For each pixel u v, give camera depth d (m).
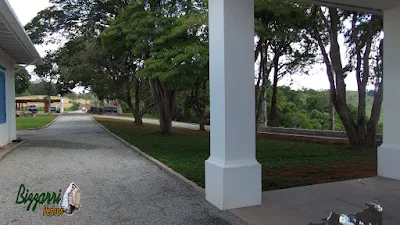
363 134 10.88
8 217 3.84
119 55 13.82
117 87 18.67
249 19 4.09
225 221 3.65
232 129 4.04
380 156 5.75
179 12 10.74
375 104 10.64
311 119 24.20
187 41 9.16
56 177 5.94
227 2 3.97
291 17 9.20
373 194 4.58
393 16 5.51
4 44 8.80
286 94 25.75
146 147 10.23
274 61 15.40
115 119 29.27
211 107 4.31
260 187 4.16
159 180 5.72
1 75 10.04
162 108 15.12
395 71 5.49
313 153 9.32
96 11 15.77
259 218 3.66
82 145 10.80
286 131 15.62
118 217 3.83
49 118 30.31
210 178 4.29
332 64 11.20
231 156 4.05
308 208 4.00
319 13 10.97
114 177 5.96
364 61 10.64
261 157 8.58
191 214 3.90
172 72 8.95
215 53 4.17
